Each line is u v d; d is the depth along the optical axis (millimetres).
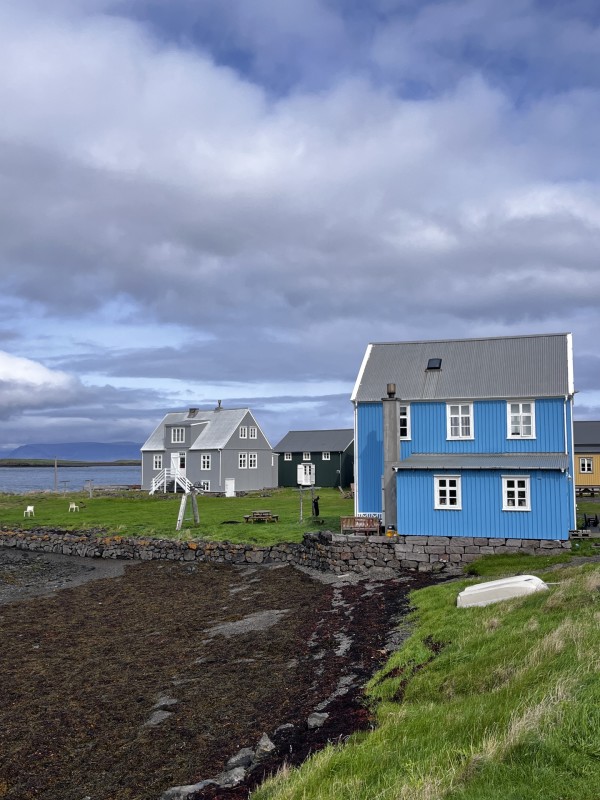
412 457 35969
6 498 73312
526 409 35312
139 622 24297
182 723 14391
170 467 75500
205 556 37594
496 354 38594
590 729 8797
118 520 49062
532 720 9203
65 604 28000
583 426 70000
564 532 30438
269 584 30484
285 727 13500
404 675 14930
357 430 38781
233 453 72812
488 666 13320
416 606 22469
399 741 10516
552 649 12297
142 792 11484
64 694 16703
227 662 18656
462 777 8367
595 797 7574
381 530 34375
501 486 31516
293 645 19875
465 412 36375
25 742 13875
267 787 10234
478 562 30328
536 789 7840
